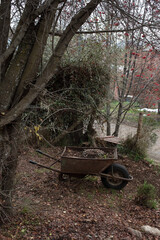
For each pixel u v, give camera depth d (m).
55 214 3.55
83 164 4.40
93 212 3.77
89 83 6.04
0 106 2.62
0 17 2.60
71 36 2.60
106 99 6.62
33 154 6.21
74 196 4.32
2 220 2.96
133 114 13.44
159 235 3.24
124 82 7.31
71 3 3.07
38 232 3.01
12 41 2.64
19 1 2.64
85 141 7.53
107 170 4.67
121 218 3.70
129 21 3.09
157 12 3.35
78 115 6.65
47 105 3.94
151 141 7.31
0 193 3.01
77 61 5.67
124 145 7.14
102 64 6.07
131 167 6.24
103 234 3.12
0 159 2.78
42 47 2.67
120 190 4.78
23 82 2.69
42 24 2.65
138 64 7.65
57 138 6.87
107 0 2.90
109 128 8.19
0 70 2.53
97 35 5.70
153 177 5.79
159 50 3.60
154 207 4.19
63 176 5.11
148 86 8.00
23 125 3.11
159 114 14.38
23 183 4.56
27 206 3.57
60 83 5.71
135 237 3.12
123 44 6.66
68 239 2.93
